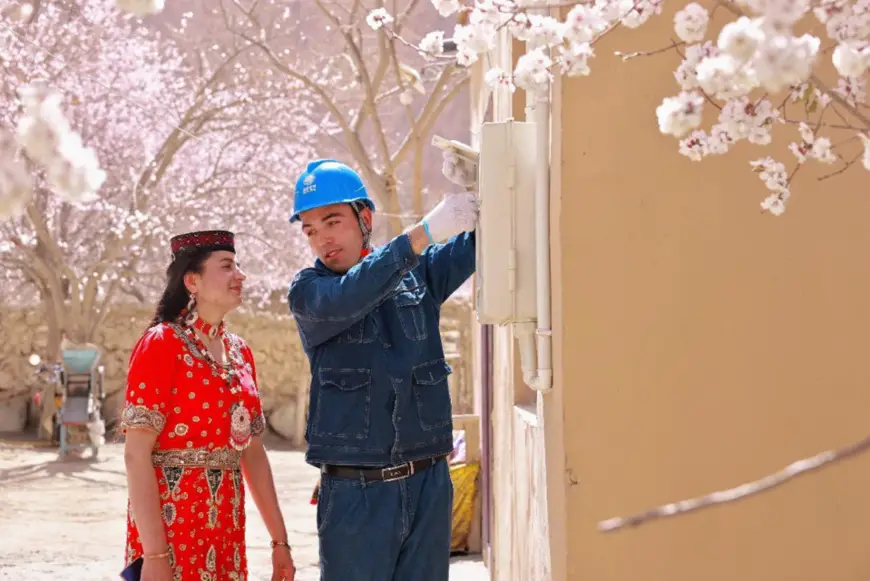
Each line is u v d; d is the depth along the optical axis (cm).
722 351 278
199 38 2397
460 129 2602
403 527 312
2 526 961
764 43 154
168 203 1983
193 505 308
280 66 1281
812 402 277
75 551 837
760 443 276
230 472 318
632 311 278
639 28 279
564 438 278
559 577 286
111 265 1975
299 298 317
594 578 275
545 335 294
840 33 190
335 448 312
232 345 331
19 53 1040
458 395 2014
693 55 204
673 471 276
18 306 2047
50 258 1759
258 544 855
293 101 1956
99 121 1950
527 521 411
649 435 277
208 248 322
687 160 278
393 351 319
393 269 301
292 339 2081
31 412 2022
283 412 2003
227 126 1895
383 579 310
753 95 273
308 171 337
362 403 314
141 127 1973
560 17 277
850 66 188
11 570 753
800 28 272
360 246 336
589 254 279
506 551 521
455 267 338
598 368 278
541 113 296
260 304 2081
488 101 642
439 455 322
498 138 304
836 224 278
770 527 276
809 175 277
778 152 277
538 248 296
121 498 1175
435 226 302
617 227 279
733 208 279
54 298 1777
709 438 277
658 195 279
